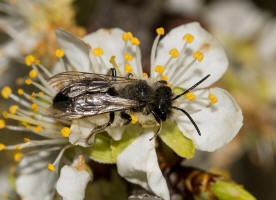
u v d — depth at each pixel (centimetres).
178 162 8
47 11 10
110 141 8
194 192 8
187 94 8
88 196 9
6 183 10
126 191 8
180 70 8
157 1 10
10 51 10
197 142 8
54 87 8
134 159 8
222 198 8
